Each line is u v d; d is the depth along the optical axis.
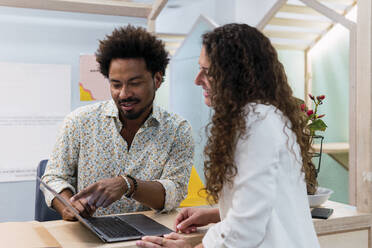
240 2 5.28
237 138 0.99
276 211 0.96
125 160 1.59
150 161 1.60
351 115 2.99
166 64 1.59
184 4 5.98
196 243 1.15
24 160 2.35
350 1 3.01
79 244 1.06
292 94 1.13
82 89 2.44
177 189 1.55
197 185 2.15
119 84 1.45
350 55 3.01
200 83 1.15
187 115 4.98
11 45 2.29
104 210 1.60
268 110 1.00
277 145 0.94
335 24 3.17
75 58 2.44
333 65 3.20
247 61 1.04
